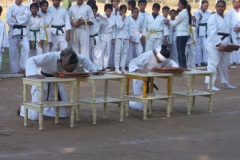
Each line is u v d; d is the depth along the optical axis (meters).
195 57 19.69
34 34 15.77
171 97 10.27
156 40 17.92
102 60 17.70
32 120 9.66
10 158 7.05
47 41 15.88
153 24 17.84
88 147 7.73
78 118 9.70
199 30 19.59
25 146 7.72
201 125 9.60
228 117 10.45
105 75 9.70
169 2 40.84
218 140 8.43
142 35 18.12
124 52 17.78
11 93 12.88
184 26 17.42
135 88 10.84
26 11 15.64
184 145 8.03
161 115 10.52
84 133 8.69
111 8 17.53
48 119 9.87
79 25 16.44
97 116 10.23
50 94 9.74
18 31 15.67
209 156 7.44
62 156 7.20
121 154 7.39
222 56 14.24
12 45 15.98
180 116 10.45
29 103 9.02
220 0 13.90
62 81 8.85
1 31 15.44
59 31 16.03
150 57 10.59
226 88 14.66
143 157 7.27
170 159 7.21
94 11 17.12
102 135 8.57
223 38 13.77
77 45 16.73
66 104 8.96
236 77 17.38
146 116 10.14
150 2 41.53
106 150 7.58
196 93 10.71
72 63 9.12
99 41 17.31
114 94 13.02
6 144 7.82
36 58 9.06
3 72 16.69
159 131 8.98
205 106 11.67
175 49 18.84
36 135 8.45
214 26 13.62
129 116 10.34
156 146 7.91
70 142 8.02
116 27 17.66
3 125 9.19
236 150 7.82
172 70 10.30
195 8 37.41
